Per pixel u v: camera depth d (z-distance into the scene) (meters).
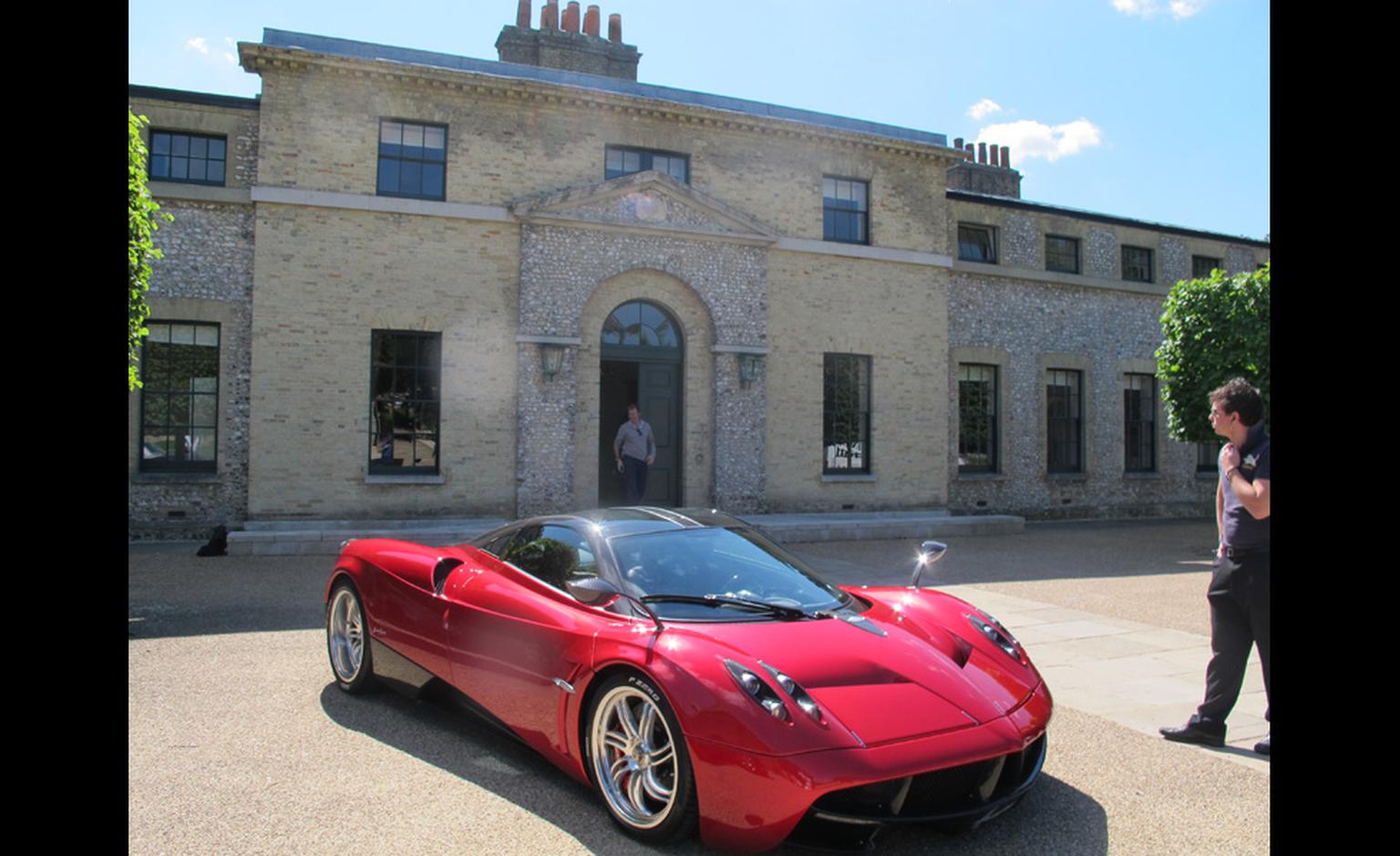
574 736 3.40
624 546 3.94
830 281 15.31
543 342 13.09
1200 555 12.39
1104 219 18.61
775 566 4.13
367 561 4.82
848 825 2.89
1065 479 17.92
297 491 12.12
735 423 14.32
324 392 12.29
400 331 12.70
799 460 14.88
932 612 4.01
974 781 3.06
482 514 12.84
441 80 12.84
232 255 12.27
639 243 13.80
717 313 14.24
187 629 6.52
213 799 3.41
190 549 11.33
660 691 3.07
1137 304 18.95
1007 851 3.11
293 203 12.22
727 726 2.88
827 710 2.99
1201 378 14.04
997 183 23.23
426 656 4.30
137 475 11.91
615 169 14.24
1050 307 17.97
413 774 3.72
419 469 12.79
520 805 3.42
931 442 15.99
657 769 3.18
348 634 4.95
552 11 16.38
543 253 13.24
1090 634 6.98
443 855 2.97
